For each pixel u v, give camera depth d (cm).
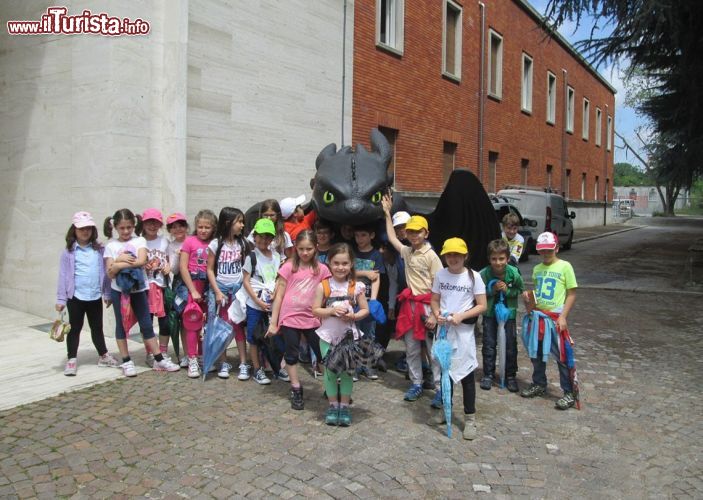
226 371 559
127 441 414
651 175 1962
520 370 611
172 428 438
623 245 2192
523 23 2203
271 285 531
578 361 636
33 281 791
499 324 537
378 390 539
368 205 525
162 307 570
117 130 690
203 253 559
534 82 2375
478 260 601
